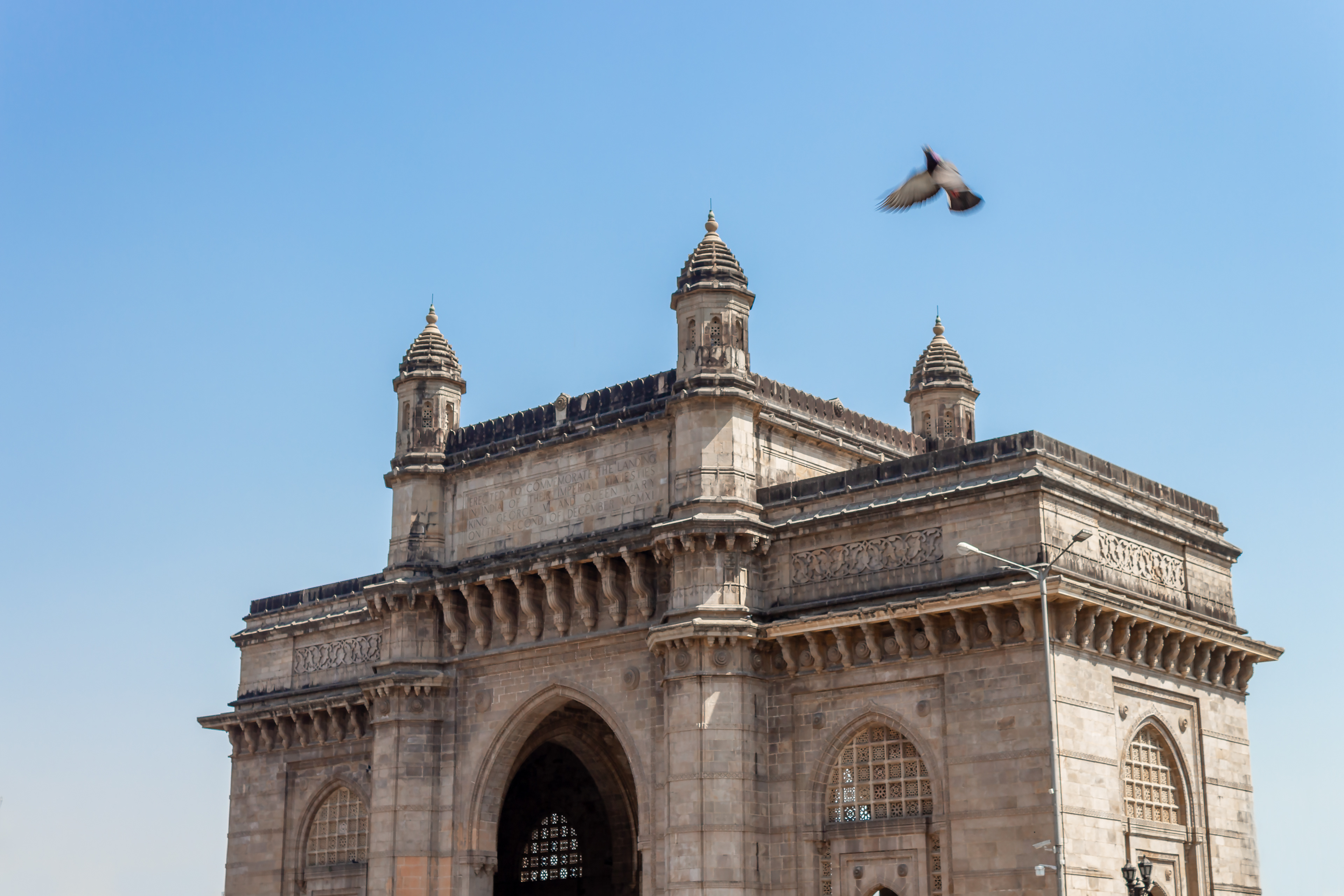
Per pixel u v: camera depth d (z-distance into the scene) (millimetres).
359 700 71812
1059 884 43906
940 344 74312
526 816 74812
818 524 55375
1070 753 48781
